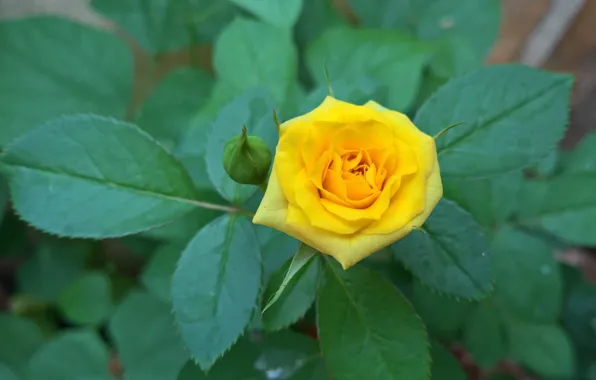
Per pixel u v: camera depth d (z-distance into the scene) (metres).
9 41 0.47
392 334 0.34
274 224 0.30
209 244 0.34
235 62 0.43
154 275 0.42
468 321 0.41
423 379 0.33
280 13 0.38
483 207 0.41
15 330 0.50
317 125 0.29
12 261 0.60
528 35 0.65
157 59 0.52
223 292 0.33
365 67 0.43
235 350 0.37
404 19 0.50
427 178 0.30
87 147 0.34
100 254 0.55
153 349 0.44
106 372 0.47
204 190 0.40
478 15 0.49
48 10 0.52
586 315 0.53
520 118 0.34
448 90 0.35
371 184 0.29
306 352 0.37
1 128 0.47
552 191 0.43
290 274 0.30
